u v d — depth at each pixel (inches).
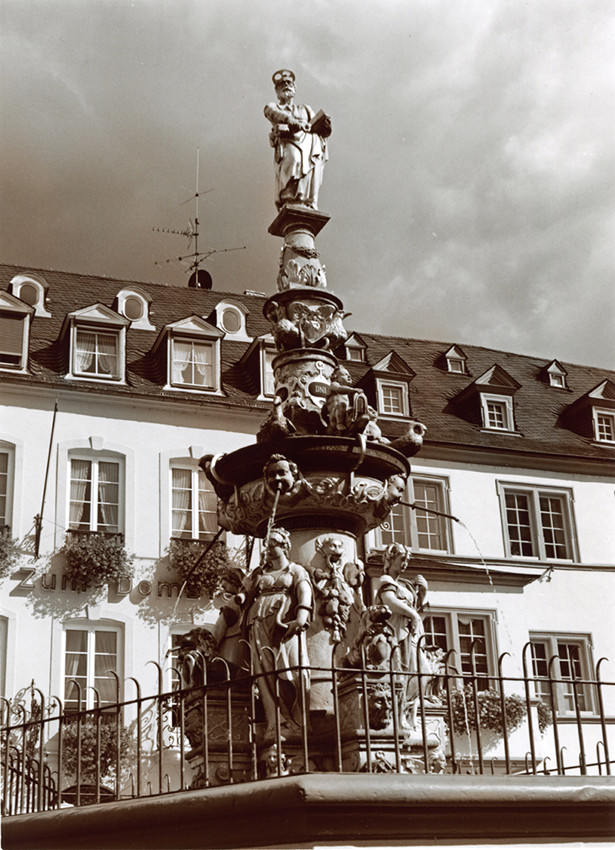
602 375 1185.4
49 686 758.5
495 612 943.7
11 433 848.9
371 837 203.5
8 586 809.5
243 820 209.0
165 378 913.5
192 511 885.8
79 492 859.4
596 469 1043.9
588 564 1003.9
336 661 285.4
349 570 307.3
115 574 825.5
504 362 1154.0
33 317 920.9
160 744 228.2
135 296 967.0
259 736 286.4
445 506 981.2
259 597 287.6
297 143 352.8
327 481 305.9
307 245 347.3
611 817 224.8
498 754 832.9
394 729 222.8
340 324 337.7
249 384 949.2
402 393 1021.2
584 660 967.0
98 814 233.8
